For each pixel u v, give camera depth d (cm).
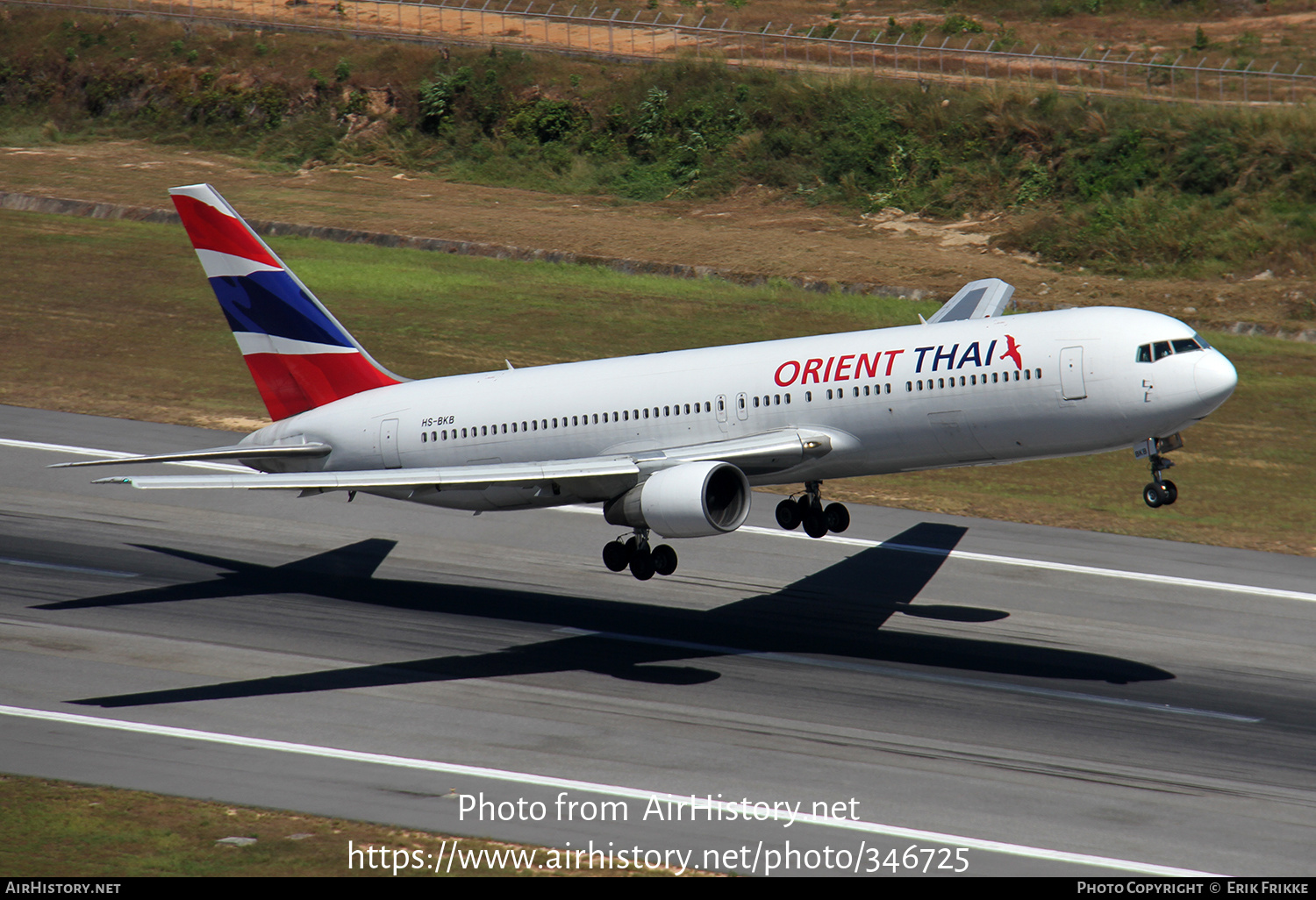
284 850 6844
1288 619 10906
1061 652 10181
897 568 12106
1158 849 7069
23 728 8412
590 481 10694
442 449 11481
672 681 9500
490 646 10175
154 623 10469
